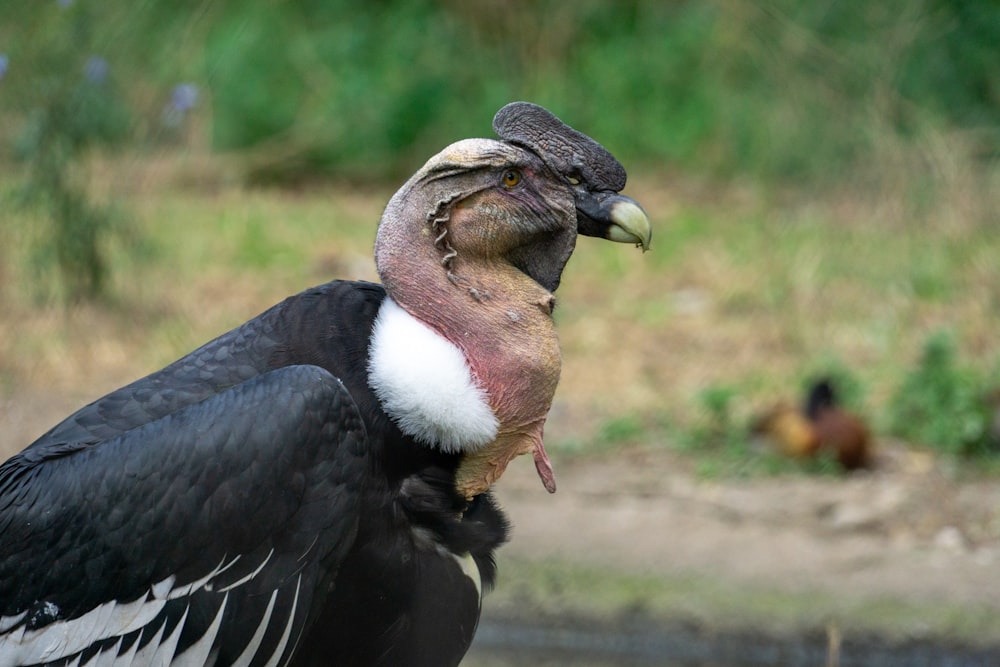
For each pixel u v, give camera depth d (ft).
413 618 20.90
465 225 20.10
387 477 20.21
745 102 66.39
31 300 48.83
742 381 44.06
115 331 47.09
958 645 29.17
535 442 20.53
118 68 55.01
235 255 54.95
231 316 48.75
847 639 29.55
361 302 20.63
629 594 31.55
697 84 69.72
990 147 59.11
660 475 37.88
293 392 19.19
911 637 29.45
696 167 67.82
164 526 18.97
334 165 67.92
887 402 41.63
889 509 35.06
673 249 56.95
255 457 18.97
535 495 36.65
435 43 70.18
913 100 59.77
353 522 19.45
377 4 72.49
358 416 19.51
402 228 20.20
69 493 19.31
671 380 44.78
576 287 53.62
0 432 39.47
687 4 72.79
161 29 59.93
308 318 20.53
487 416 19.97
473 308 20.13
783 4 61.98
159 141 60.23
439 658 21.35
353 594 20.42
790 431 38.29
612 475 37.99
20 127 51.06
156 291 50.26
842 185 56.24
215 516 18.94
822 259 52.11
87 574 19.15
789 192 58.34
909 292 49.67
